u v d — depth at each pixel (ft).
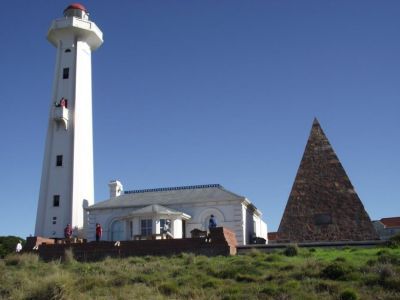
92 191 181.88
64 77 183.32
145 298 77.00
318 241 131.34
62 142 176.24
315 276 84.58
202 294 77.82
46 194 172.04
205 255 115.85
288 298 72.18
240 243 146.72
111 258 120.78
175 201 155.84
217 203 152.05
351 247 121.19
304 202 136.77
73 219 167.84
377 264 87.66
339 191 136.15
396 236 118.42
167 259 112.57
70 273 101.86
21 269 111.24
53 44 193.98
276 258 103.50
